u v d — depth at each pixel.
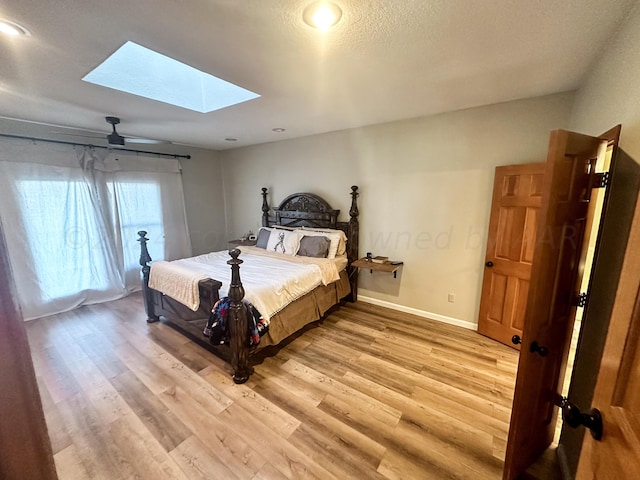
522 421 1.44
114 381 2.36
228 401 2.14
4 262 0.39
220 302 2.44
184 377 2.42
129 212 4.41
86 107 2.80
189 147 5.20
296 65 1.93
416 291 3.65
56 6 1.30
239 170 5.47
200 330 2.82
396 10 1.34
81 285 3.90
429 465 1.64
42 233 3.53
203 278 2.75
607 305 1.30
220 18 1.40
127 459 1.67
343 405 2.11
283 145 4.66
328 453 1.71
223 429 1.88
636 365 0.62
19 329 0.42
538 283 1.29
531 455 1.61
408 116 3.25
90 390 2.26
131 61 2.38
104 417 1.98
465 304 3.31
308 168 4.41
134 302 4.10
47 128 3.53
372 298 4.07
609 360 0.72
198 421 1.95
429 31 1.53
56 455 1.70
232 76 2.12
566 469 1.53
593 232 2.34
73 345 2.92
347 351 2.84
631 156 1.25
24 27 1.46
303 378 2.42
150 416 1.99
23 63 1.87
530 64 1.94
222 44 1.66
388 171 3.64
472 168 3.05
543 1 1.29
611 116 1.55
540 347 1.36
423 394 2.23
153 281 3.25
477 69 2.02
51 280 3.63
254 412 2.03
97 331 3.22
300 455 1.70
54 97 2.52
